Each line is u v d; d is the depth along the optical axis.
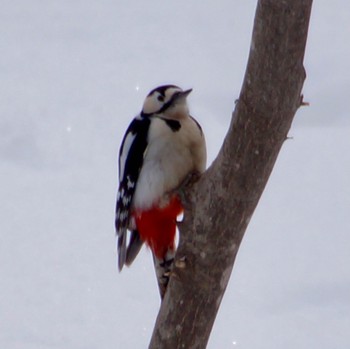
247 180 7.37
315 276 12.15
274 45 6.89
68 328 11.39
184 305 7.84
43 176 14.59
